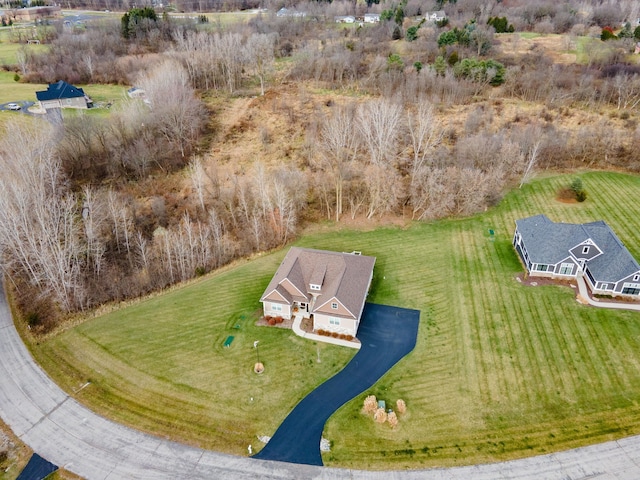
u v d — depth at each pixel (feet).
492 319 147.95
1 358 137.69
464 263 175.73
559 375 127.65
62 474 106.32
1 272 173.27
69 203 170.40
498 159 223.71
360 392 125.59
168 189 218.18
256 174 214.69
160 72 267.39
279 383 128.47
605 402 119.85
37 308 156.35
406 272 171.94
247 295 162.40
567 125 260.01
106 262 176.04
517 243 182.09
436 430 114.93
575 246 160.86
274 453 110.83
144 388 127.24
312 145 236.43
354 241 192.24
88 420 118.83
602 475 104.06
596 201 211.00
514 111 272.51
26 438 114.32
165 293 165.37
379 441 112.98
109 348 140.56
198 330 147.02
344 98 289.53
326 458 109.60
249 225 193.26
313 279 150.00
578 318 146.20
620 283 152.46
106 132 230.07
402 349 138.62
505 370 129.90
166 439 114.21
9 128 202.90
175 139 245.24
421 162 214.28
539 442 111.34
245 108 287.07
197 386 127.65
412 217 208.13
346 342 141.49
